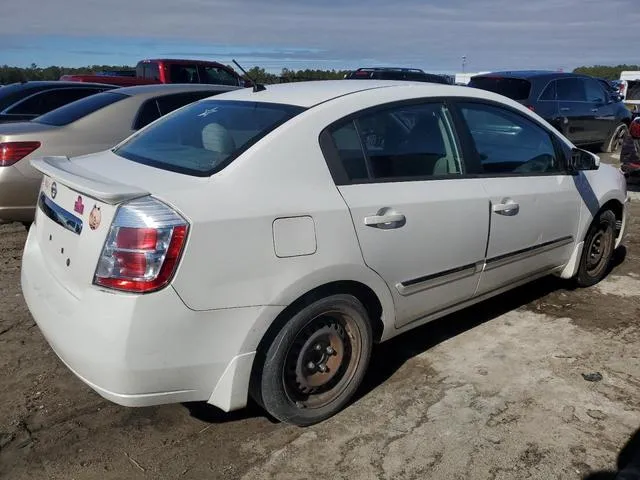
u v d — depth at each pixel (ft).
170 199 7.91
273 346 8.70
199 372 8.18
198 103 11.88
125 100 20.34
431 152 10.85
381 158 10.08
